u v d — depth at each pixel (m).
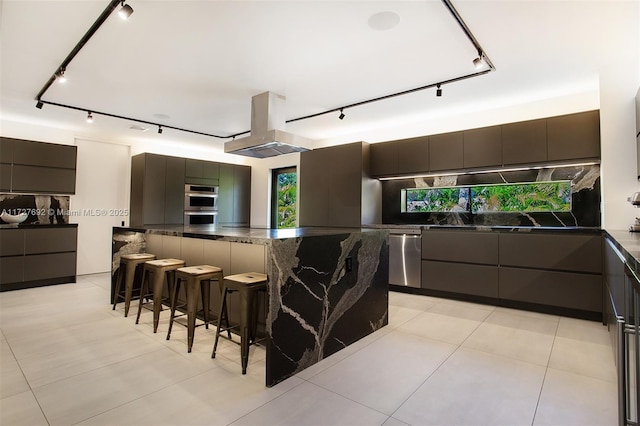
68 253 4.93
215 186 6.79
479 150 4.15
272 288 2.02
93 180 5.70
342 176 5.15
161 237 3.76
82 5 2.23
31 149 4.77
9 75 3.32
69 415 1.66
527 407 1.76
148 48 2.80
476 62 2.77
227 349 2.49
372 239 2.96
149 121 4.97
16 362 2.26
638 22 2.39
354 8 2.26
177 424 1.60
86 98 3.97
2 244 4.39
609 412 1.71
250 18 2.38
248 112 4.52
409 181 5.12
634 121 3.04
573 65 3.08
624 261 1.58
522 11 2.29
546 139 3.70
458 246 4.01
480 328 3.01
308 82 3.50
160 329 2.93
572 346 2.58
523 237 3.59
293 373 2.12
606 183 3.16
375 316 2.96
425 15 2.34
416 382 2.03
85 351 2.44
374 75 3.33
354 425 1.60
